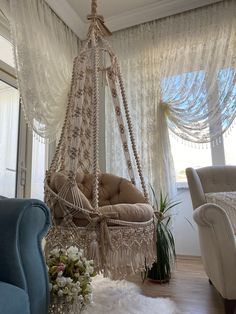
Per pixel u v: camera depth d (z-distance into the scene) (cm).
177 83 288
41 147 280
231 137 294
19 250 99
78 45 331
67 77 287
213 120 266
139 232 154
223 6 284
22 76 221
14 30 219
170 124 289
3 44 241
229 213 202
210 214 159
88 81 203
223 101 265
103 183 219
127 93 305
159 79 296
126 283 211
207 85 273
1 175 226
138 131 294
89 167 216
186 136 279
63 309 119
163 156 280
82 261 131
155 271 220
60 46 285
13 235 99
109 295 184
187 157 316
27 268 100
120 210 151
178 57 293
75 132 170
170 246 233
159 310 163
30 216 105
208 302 179
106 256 138
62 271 124
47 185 165
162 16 307
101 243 139
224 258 154
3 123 230
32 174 264
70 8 298
